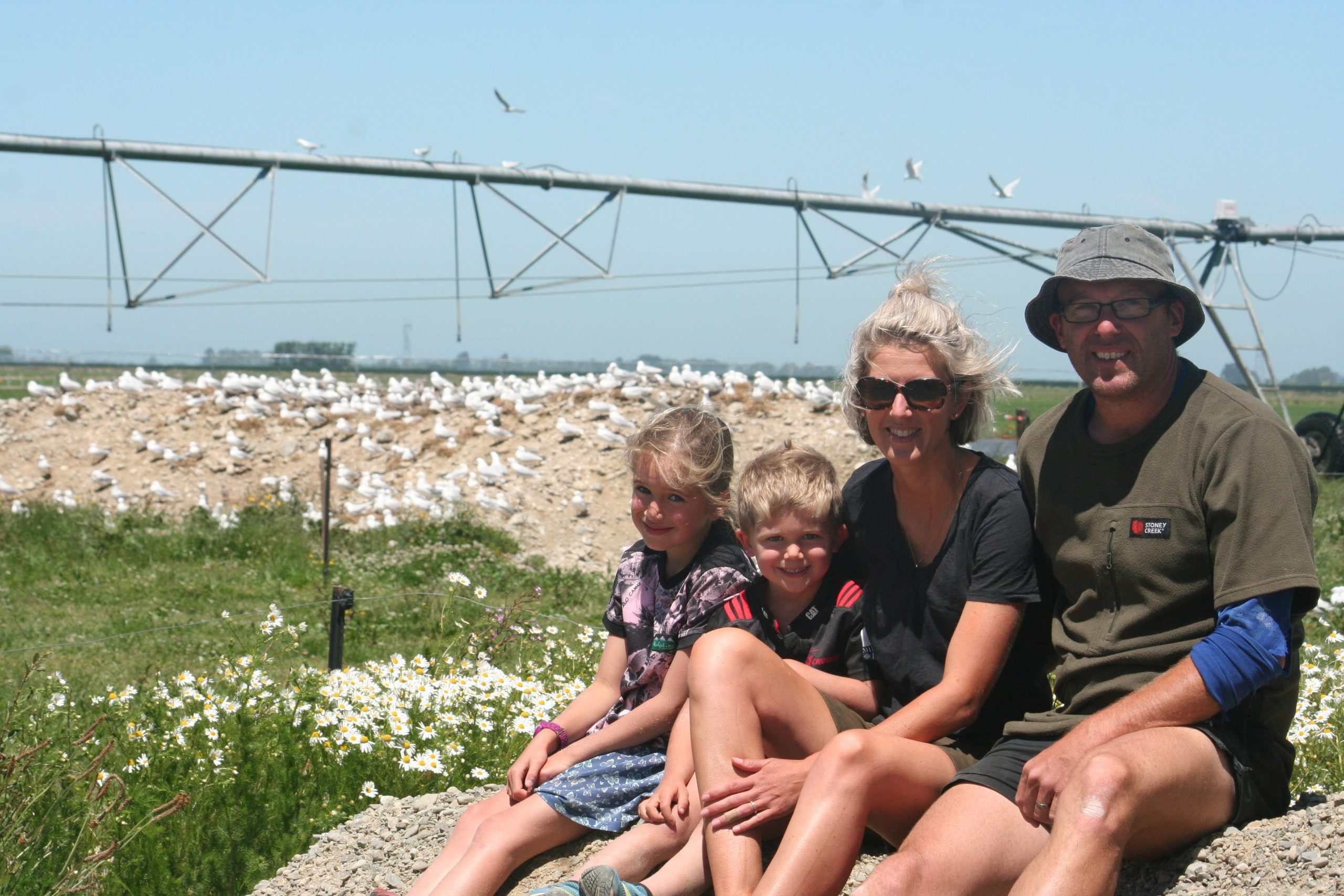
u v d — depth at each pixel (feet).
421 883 12.85
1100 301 10.83
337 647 25.61
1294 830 10.47
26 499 55.98
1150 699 10.00
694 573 13.32
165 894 15.20
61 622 35.96
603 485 54.80
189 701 19.48
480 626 28.94
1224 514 10.23
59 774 16.47
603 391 63.36
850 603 12.72
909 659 12.23
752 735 11.18
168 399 66.54
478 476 55.83
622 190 58.75
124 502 55.31
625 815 13.04
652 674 13.52
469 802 15.44
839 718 12.05
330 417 64.59
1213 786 10.18
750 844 10.70
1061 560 11.32
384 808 15.78
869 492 12.58
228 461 59.93
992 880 9.85
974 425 12.23
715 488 13.42
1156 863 10.84
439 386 69.31
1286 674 10.71
